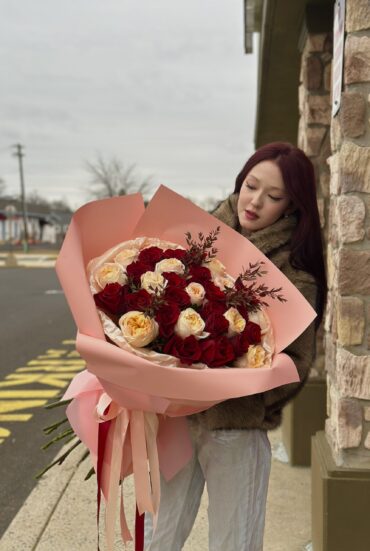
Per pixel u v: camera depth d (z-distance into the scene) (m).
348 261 2.29
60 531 2.84
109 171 40.06
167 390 1.46
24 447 4.13
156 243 1.82
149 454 1.66
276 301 1.73
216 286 1.68
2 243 60.09
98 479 1.71
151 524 1.87
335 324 2.49
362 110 2.24
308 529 2.87
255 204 1.86
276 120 6.00
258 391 1.50
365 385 2.31
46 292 15.40
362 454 2.36
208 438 1.72
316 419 3.62
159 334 1.55
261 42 4.34
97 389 1.74
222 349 1.56
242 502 1.73
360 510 2.34
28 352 7.32
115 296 1.57
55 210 71.69
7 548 2.69
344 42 2.26
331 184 2.60
